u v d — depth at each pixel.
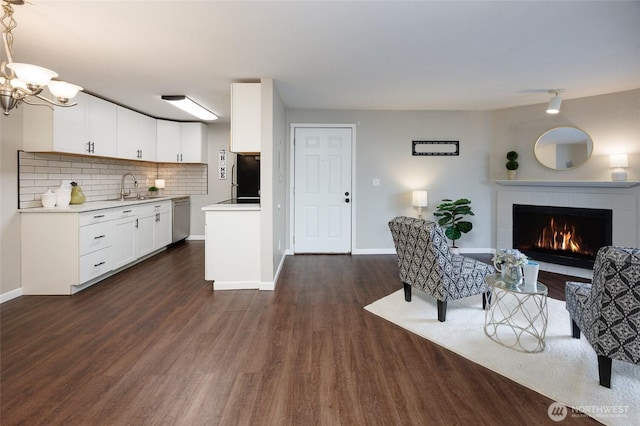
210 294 3.26
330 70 3.09
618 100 3.71
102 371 1.91
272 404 1.64
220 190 6.02
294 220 4.96
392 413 1.58
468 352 2.14
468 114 4.88
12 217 3.08
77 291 3.28
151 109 4.70
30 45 2.51
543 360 2.04
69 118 3.50
